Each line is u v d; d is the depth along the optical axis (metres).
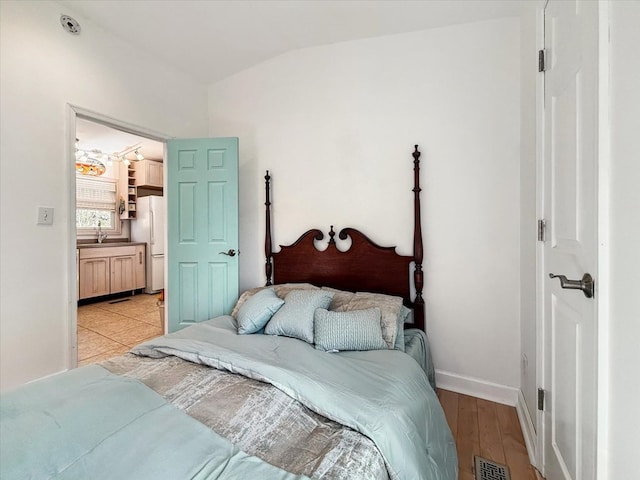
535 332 1.56
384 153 2.41
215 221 2.85
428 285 2.27
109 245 4.98
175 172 2.90
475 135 2.14
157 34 2.44
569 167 1.08
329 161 2.60
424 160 2.28
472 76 2.15
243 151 3.00
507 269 2.06
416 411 1.16
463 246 2.17
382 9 2.14
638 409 0.63
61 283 2.11
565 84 1.13
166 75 2.83
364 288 2.42
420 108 2.29
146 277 5.59
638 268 0.64
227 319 2.10
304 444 0.92
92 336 3.31
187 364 1.43
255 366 1.29
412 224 2.32
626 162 0.70
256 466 0.78
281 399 1.13
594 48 0.84
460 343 2.19
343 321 1.72
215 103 3.15
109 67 2.38
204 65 2.88
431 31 2.26
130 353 1.59
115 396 1.06
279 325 1.82
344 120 2.54
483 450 1.61
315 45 2.62
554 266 1.27
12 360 1.90
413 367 1.49
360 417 1.01
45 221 2.03
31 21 1.95
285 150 2.79
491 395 2.08
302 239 2.65
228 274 2.82
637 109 0.65
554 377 1.26
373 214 2.44
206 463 0.78
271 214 2.86
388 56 2.39
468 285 2.16
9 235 1.88
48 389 1.12
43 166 2.02
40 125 2.00
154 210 5.56
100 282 4.85
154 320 3.89
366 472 0.82
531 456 1.53
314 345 1.71
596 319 0.80
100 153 5.02
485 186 2.11
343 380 1.26
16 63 1.89
